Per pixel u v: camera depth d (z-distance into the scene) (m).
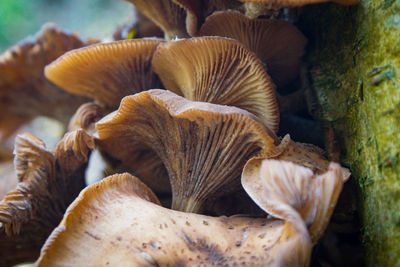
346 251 0.26
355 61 0.25
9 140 0.41
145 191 0.25
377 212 0.23
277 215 0.22
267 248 0.22
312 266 0.26
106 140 0.27
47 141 0.51
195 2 0.27
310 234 0.22
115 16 0.73
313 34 0.29
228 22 0.27
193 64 0.26
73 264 0.22
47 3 0.82
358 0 0.24
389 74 0.23
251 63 0.25
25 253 0.27
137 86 0.29
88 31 0.72
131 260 0.22
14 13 0.80
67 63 0.28
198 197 0.25
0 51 0.79
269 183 0.22
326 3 0.27
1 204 0.25
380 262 0.23
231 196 0.27
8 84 0.37
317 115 0.27
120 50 0.27
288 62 0.29
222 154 0.24
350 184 0.25
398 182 0.22
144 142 0.27
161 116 0.25
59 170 0.27
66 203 0.28
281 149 0.24
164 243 0.22
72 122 0.29
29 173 0.26
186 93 0.27
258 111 0.26
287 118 0.29
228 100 0.26
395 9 0.23
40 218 0.26
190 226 0.23
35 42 0.35
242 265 0.22
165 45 0.26
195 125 0.24
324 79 0.27
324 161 0.24
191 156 0.25
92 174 0.29
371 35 0.24
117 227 0.23
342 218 0.25
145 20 0.33
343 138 0.26
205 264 0.22
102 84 0.29
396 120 0.22
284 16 0.29
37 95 0.37
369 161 0.23
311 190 0.22
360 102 0.24
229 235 0.23
